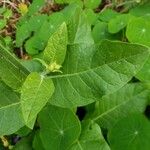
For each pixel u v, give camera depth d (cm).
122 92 30
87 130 28
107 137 28
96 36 36
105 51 21
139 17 34
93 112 30
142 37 33
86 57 22
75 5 38
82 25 27
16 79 23
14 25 44
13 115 25
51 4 44
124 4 41
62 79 23
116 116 30
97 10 43
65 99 23
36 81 20
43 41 37
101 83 22
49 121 29
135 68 21
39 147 30
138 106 30
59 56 22
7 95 25
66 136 28
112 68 22
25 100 20
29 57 41
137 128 28
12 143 34
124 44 20
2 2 46
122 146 28
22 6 42
